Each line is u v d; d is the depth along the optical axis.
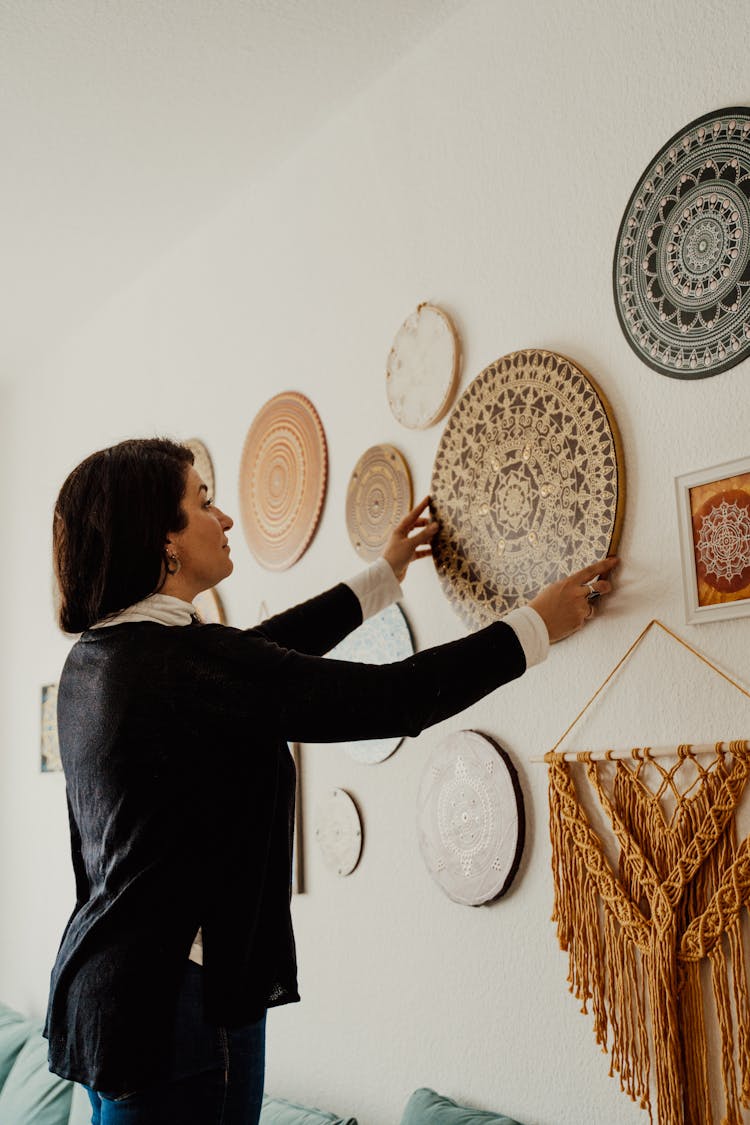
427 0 1.75
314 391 2.09
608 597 1.41
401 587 1.79
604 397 1.44
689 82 1.37
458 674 1.12
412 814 1.72
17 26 1.79
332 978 1.86
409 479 1.80
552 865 1.41
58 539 1.19
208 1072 1.01
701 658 1.28
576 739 1.44
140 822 1.04
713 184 1.31
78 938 1.04
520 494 1.54
